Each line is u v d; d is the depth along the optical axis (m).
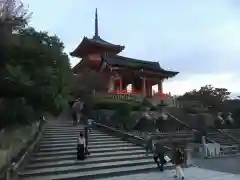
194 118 30.09
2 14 7.02
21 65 8.14
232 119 32.56
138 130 24.00
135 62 40.06
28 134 15.42
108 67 37.19
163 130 25.09
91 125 22.86
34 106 8.33
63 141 17.12
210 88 51.03
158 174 13.48
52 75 9.48
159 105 28.98
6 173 10.13
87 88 30.78
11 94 7.38
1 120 7.15
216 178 12.57
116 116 25.33
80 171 12.98
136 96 33.31
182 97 44.31
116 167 14.09
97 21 49.97
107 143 18.05
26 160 13.06
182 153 12.81
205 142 22.11
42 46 9.53
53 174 12.26
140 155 16.36
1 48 7.00
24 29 8.98
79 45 44.38
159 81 40.38
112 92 33.72
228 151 22.19
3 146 11.67
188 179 12.34
